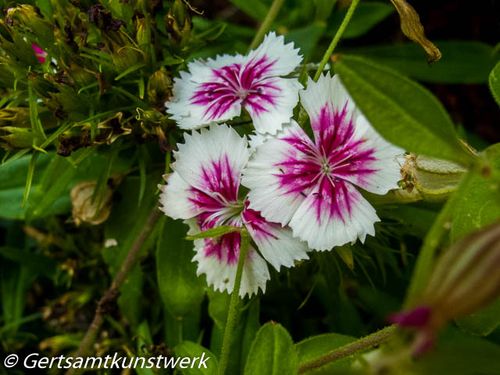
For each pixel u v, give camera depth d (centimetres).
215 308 11
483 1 15
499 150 9
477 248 5
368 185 9
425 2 16
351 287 13
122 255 12
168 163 10
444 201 9
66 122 11
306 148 9
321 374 6
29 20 10
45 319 13
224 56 11
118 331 13
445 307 5
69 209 13
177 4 10
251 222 9
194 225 10
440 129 6
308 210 9
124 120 11
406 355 6
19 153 10
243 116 10
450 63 15
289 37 13
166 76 10
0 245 15
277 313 13
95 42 11
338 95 9
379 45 16
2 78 11
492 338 11
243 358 11
